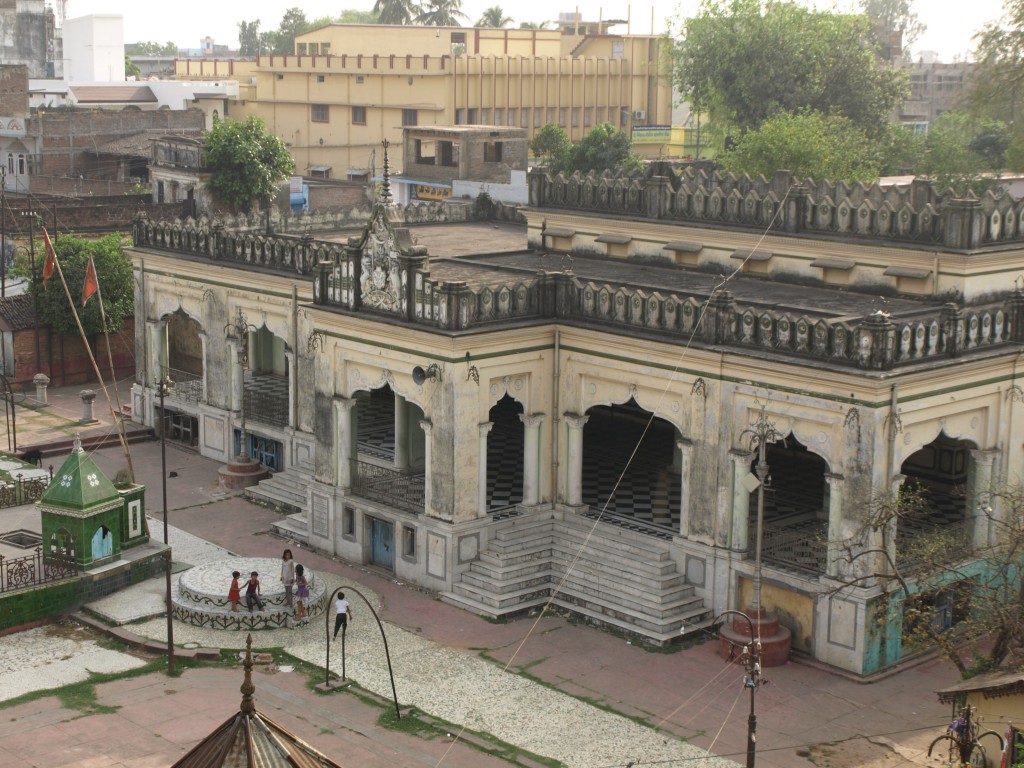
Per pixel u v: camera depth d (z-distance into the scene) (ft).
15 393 152.87
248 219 133.90
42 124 252.62
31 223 152.76
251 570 94.94
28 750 71.92
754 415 86.07
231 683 81.35
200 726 75.20
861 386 79.36
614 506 99.55
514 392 95.91
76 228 193.67
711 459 88.58
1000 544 81.82
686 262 107.24
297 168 298.35
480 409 93.76
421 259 93.35
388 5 369.50
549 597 93.15
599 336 93.91
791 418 84.07
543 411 97.50
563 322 96.02
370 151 287.28
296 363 117.50
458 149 232.32
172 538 105.91
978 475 88.12
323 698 79.25
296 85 298.56
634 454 109.29
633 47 306.96
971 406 86.07
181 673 82.64
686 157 275.18
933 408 83.30
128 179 256.11
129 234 194.59
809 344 82.43
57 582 90.58
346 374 100.83
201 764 41.73
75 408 146.51
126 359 163.12
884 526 79.66
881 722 76.18
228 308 124.47
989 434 87.71
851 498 81.10
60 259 155.94
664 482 104.78
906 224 92.84
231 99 306.76
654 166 111.24
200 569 94.94
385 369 97.30
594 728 75.41
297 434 117.70
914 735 74.59
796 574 84.64
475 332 91.20
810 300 93.15
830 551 82.43
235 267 121.29
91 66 349.61
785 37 245.65
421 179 239.30
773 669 83.30
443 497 94.02
